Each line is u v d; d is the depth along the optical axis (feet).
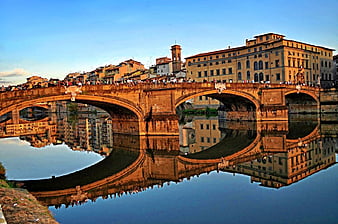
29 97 143.43
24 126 316.40
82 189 87.45
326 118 278.46
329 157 122.83
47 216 56.24
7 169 115.65
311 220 60.18
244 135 195.52
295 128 216.54
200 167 112.37
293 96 310.04
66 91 154.40
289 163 114.21
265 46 353.51
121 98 175.11
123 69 519.60
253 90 243.81
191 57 433.89
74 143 192.13
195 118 349.00
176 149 150.41
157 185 88.94
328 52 410.72
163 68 519.19
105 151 155.53
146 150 149.59
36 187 89.66
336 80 432.66
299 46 358.84
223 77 401.08
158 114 181.68
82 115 479.00
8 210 56.70
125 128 199.41
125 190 84.89
